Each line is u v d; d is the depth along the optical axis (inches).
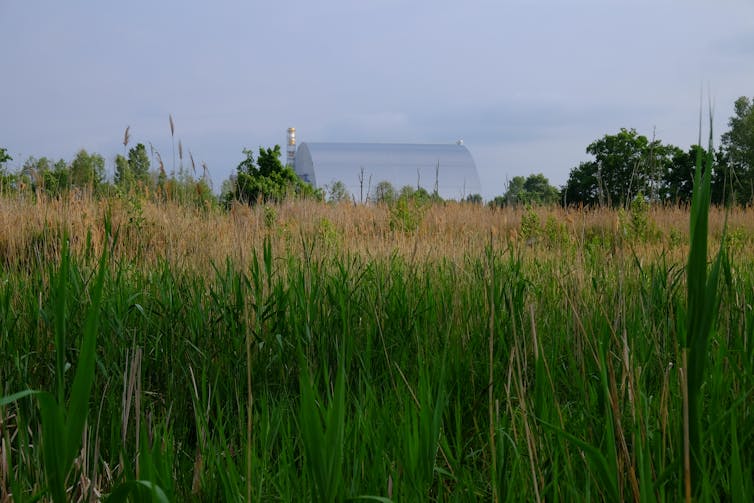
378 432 73.4
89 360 42.9
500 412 86.7
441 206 572.4
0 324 113.3
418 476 61.9
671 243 304.2
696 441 49.8
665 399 61.3
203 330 119.1
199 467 69.5
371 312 120.8
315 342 113.3
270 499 67.6
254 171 710.5
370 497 46.7
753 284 125.8
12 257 209.8
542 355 65.7
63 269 47.4
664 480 52.0
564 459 62.2
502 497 61.2
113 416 85.4
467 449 83.6
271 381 108.1
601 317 102.5
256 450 78.9
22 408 87.8
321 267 153.4
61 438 42.9
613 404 57.7
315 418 46.5
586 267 161.0
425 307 129.2
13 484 59.0
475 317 121.4
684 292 122.1
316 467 46.5
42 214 301.7
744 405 71.6
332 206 556.7
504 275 143.3
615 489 52.9
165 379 109.0
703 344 45.6
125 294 136.3
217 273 135.3
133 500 51.1
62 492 43.0
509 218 502.0
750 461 57.8
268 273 126.0
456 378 96.8
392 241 335.6
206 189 371.2
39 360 110.6
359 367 102.3
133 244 248.8
